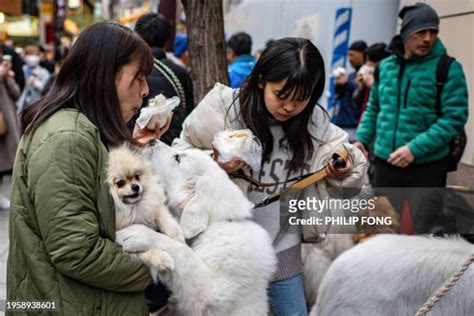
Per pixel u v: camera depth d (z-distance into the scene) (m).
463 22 6.02
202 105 2.81
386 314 2.63
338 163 2.71
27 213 2.00
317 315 3.02
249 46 6.62
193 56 4.18
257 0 12.11
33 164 1.92
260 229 2.50
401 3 7.61
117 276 2.02
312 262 3.60
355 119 6.70
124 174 2.12
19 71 8.26
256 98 2.67
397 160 4.43
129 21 19.03
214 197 2.43
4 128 6.62
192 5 4.12
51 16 28.48
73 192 1.91
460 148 4.59
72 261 1.91
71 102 2.10
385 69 4.74
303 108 2.63
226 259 2.34
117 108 2.13
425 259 2.60
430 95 4.42
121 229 2.15
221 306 2.32
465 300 2.49
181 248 2.23
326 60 8.20
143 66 2.18
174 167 2.48
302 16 9.47
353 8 7.86
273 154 2.77
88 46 2.10
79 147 1.94
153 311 2.48
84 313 2.01
